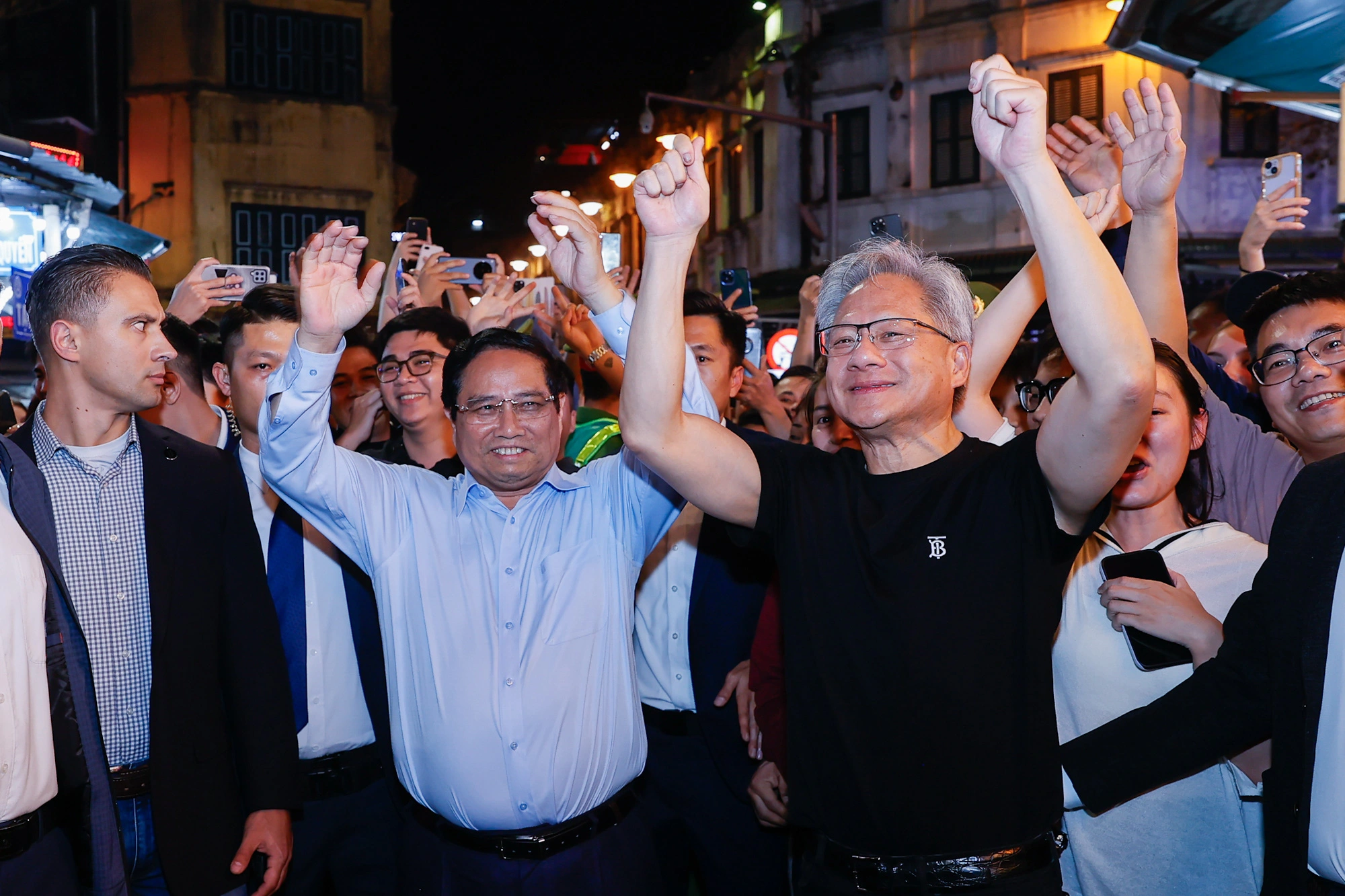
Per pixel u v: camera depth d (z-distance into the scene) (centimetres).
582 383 462
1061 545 201
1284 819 197
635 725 263
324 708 304
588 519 266
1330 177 1489
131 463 276
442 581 256
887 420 207
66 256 265
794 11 1880
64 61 1780
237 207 1847
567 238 244
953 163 1728
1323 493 201
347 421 411
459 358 264
